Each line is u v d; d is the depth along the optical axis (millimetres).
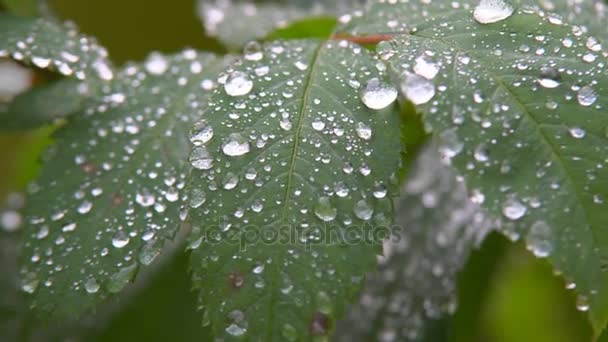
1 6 304
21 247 259
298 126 250
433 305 300
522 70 250
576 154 242
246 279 240
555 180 241
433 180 312
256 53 263
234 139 249
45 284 253
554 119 245
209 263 241
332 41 266
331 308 239
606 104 245
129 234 257
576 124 244
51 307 251
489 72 251
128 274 253
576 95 247
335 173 246
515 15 259
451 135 246
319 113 252
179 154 269
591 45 253
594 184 240
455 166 244
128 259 254
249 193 245
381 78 258
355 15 273
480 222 300
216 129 250
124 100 280
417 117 312
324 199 244
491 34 257
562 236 238
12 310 313
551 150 243
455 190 308
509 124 245
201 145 249
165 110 278
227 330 239
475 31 258
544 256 237
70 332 317
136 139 271
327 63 260
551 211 239
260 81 257
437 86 250
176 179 264
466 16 261
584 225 237
